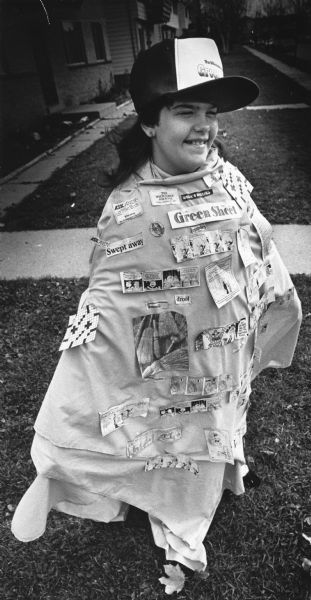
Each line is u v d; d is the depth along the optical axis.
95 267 1.47
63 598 1.89
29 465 2.46
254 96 1.32
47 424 1.57
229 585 1.88
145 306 1.40
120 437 1.60
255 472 2.33
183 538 1.85
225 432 1.68
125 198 1.34
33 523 1.63
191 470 1.71
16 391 2.96
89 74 15.99
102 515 1.93
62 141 10.52
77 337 1.45
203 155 1.32
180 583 1.86
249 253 1.44
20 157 9.27
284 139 9.07
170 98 1.22
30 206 6.21
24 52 11.50
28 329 3.57
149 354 1.47
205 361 1.50
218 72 1.27
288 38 27.97
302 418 2.63
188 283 1.37
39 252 4.89
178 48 1.21
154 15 22.50
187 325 1.43
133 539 2.06
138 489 1.78
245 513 2.13
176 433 1.65
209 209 1.34
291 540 2.01
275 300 1.77
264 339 1.92
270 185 6.23
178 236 1.32
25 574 1.97
